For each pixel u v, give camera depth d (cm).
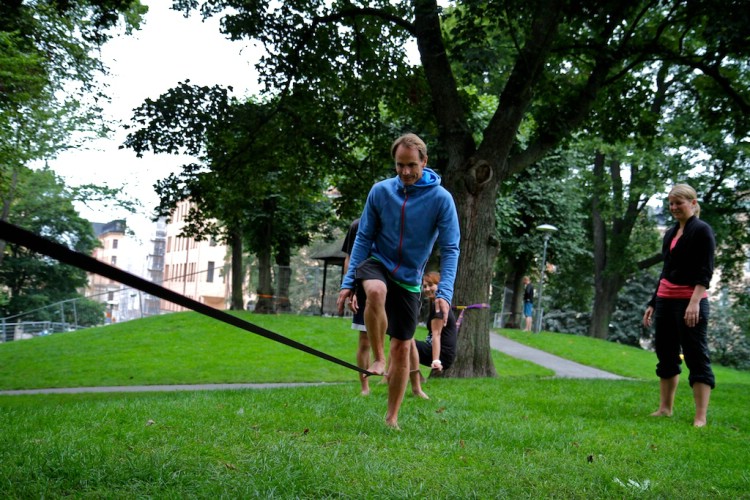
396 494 292
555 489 322
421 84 1421
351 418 499
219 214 1683
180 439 387
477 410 612
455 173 1182
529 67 1141
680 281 609
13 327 3234
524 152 1229
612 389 891
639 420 600
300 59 1405
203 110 1422
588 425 548
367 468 329
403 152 427
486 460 372
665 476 369
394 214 434
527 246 2852
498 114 1170
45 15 1562
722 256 2722
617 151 2591
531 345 2259
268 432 427
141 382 1277
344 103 1490
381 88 1447
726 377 2000
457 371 1152
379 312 421
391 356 455
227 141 1470
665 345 637
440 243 445
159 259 8606
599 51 1249
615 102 1480
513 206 2667
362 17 1377
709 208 2522
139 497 276
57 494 278
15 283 4650
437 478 324
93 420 477
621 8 1191
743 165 2506
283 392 707
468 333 1157
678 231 612
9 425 456
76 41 1636
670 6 1318
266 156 1510
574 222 2972
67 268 4738
